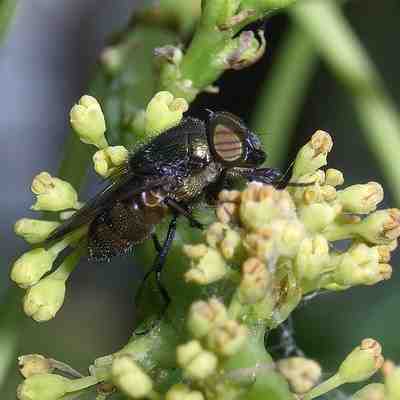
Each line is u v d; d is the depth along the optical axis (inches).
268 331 3.3
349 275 3.3
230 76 5.0
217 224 3.2
